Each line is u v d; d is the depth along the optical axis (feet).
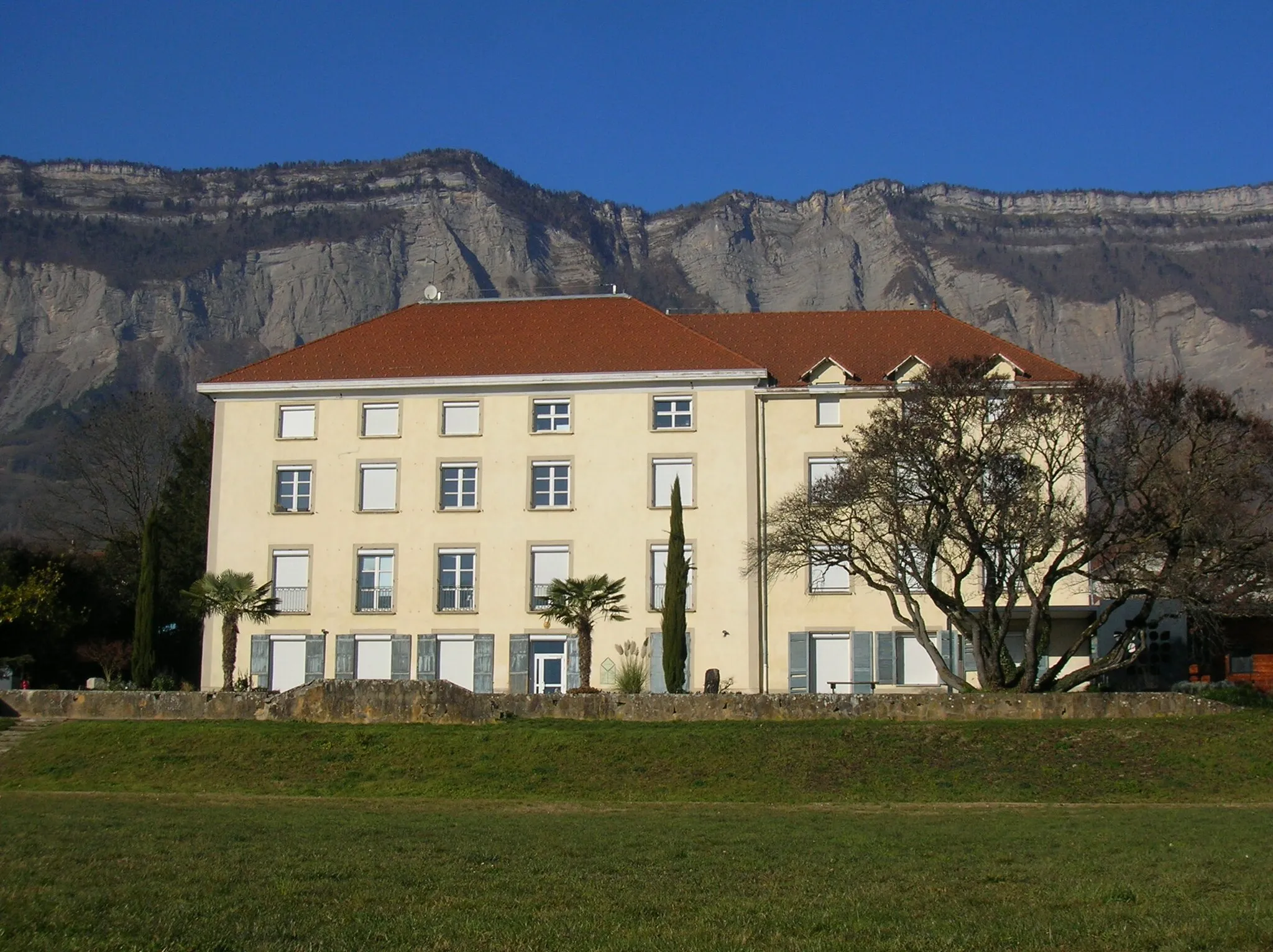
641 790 118.21
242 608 175.11
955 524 153.48
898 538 153.58
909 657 188.44
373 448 201.16
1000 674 148.36
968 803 111.55
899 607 189.37
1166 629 183.73
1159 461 144.46
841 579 190.80
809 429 195.21
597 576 187.52
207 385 203.62
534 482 198.39
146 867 66.08
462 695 139.54
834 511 158.30
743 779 119.96
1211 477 142.61
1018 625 187.21
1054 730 130.52
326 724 137.90
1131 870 67.26
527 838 81.30
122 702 144.05
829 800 114.62
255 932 51.11
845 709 138.31
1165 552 146.20
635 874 66.03
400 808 103.86
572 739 128.47
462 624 195.42
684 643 169.78
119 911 54.65
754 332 213.25
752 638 189.78
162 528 243.40
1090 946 49.26
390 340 210.38
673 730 132.57
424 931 51.57
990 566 149.18
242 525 201.26
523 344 206.59
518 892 60.29
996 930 51.60
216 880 62.23
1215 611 144.05
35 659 200.64
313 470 201.57
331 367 205.26
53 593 200.44
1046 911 56.03
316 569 199.00
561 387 199.11
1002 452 149.38
